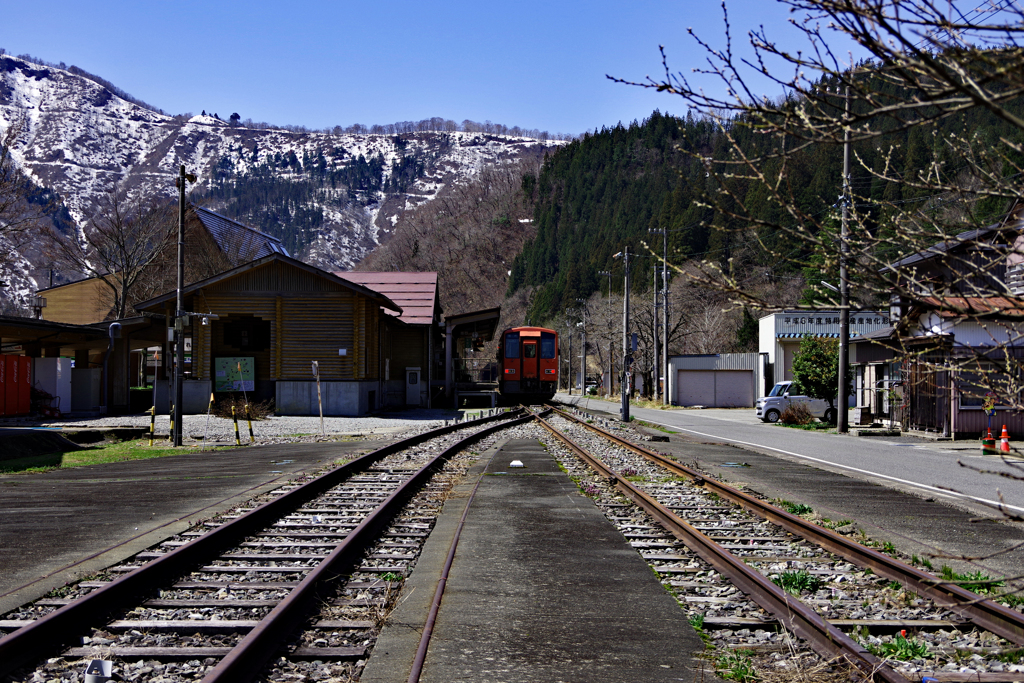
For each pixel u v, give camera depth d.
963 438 21.12
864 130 2.51
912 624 4.98
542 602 5.52
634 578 6.18
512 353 41.88
